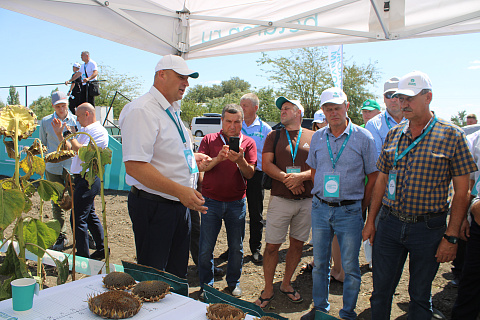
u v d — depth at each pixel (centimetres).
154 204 229
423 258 239
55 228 221
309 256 479
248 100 464
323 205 293
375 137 397
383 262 257
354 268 285
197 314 131
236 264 356
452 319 272
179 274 255
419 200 235
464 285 262
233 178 335
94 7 363
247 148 354
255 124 472
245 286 389
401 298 363
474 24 352
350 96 2783
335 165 286
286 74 2850
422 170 232
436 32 367
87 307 134
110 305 126
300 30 423
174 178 227
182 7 443
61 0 333
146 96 221
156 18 425
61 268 214
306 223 333
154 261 236
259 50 456
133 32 414
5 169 943
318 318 129
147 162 205
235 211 343
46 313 128
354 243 283
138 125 205
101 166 211
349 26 397
